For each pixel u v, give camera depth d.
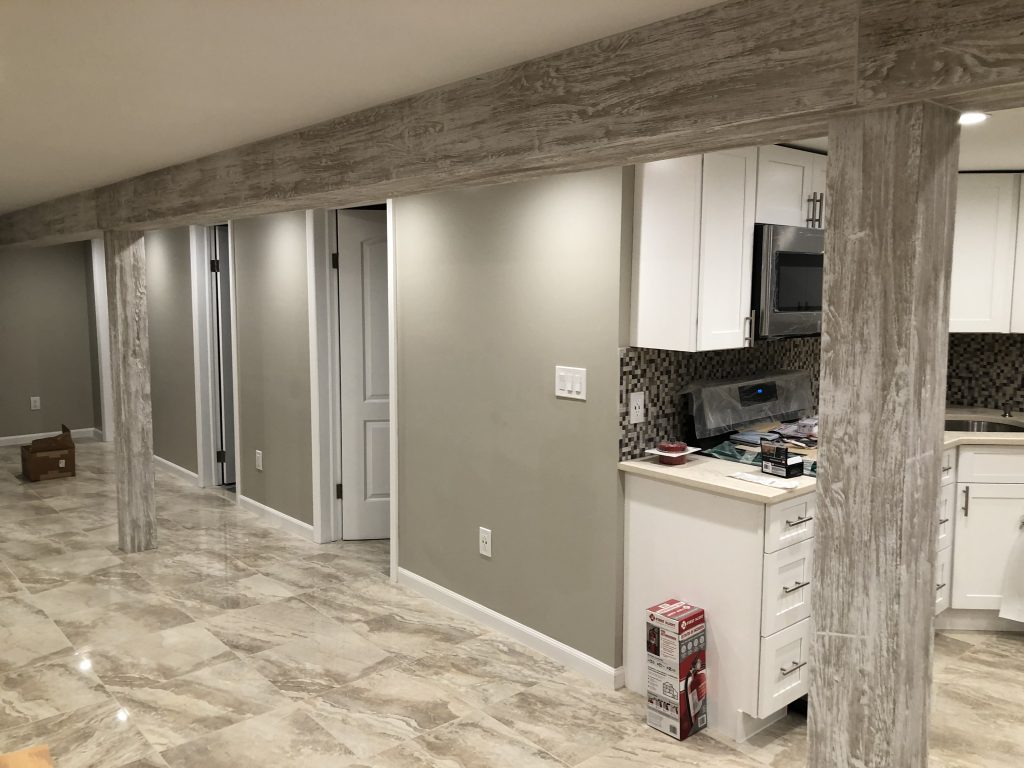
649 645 3.01
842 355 1.67
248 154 3.32
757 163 3.24
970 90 1.43
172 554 4.95
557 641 3.55
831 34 1.57
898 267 1.57
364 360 5.14
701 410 3.43
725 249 3.10
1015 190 4.07
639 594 3.25
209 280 6.47
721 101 1.75
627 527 3.26
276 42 1.97
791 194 3.46
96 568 4.70
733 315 3.20
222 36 1.91
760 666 2.88
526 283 3.51
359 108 2.69
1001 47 1.36
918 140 1.53
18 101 2.56
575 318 3.32
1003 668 3.57
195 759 2.81
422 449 4.19
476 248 3.74
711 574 3.00
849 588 1.71
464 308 3.84
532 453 3.57
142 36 1.91
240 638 3.77
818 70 1.59
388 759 2.82
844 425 1.68
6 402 8.00
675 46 1.82
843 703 1.74
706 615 3.02
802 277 3.49
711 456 3.36
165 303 6.94
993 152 3.59
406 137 2.56
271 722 3.05
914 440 1.61
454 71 2.25
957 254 4.14
